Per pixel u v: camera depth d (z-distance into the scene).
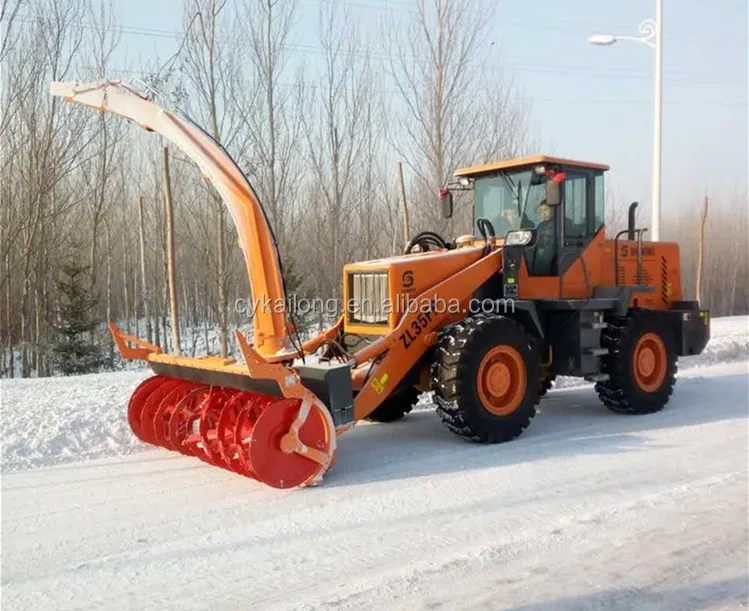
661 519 4.52
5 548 4.18
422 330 6.45
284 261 18.73
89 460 6.09
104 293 26.47
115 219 26.95
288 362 5.54
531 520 4.53
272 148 19.00
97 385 8.74
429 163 20.48
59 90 6.11
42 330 18.61
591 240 7.81
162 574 3.80
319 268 22.20
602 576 3.69
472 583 3.61
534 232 7.03
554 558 3.92
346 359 6.05
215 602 3.46
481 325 6.38
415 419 7.81
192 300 25.98
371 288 6.69
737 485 5.21
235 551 4.09
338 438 6.91
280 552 4.07
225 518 4.64
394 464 5.91
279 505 4.89
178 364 6.03
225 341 16.98
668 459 5.98
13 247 18.97
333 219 21.78
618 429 7.14
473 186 8.05
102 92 5.93
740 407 8.25
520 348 6.63
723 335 13.73
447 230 19.08
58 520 4.64
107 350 20.30
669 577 3.68
